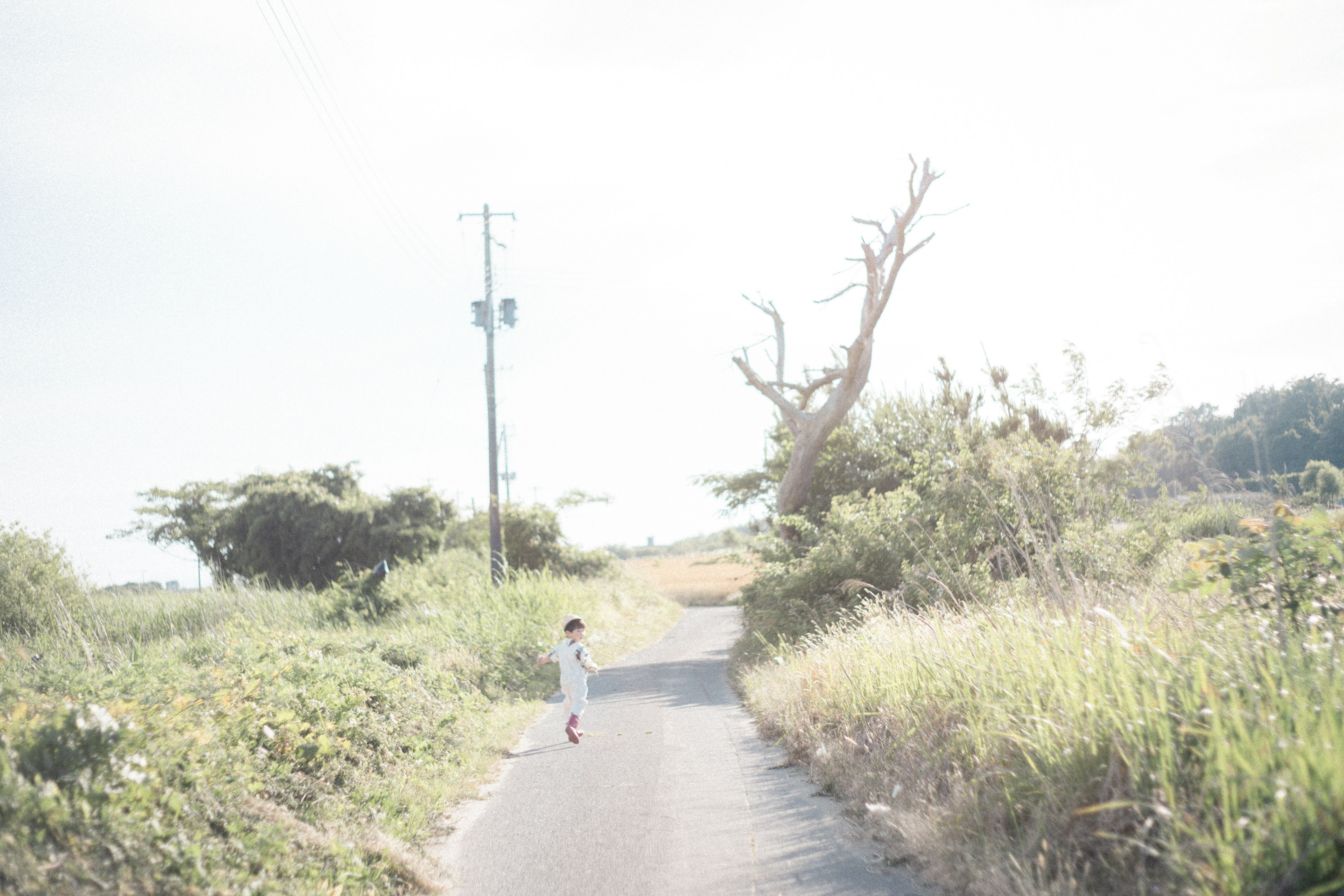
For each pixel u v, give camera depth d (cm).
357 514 3359
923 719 647
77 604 1523
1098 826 411
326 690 741
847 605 1520
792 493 2450
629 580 3809
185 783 457
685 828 584
